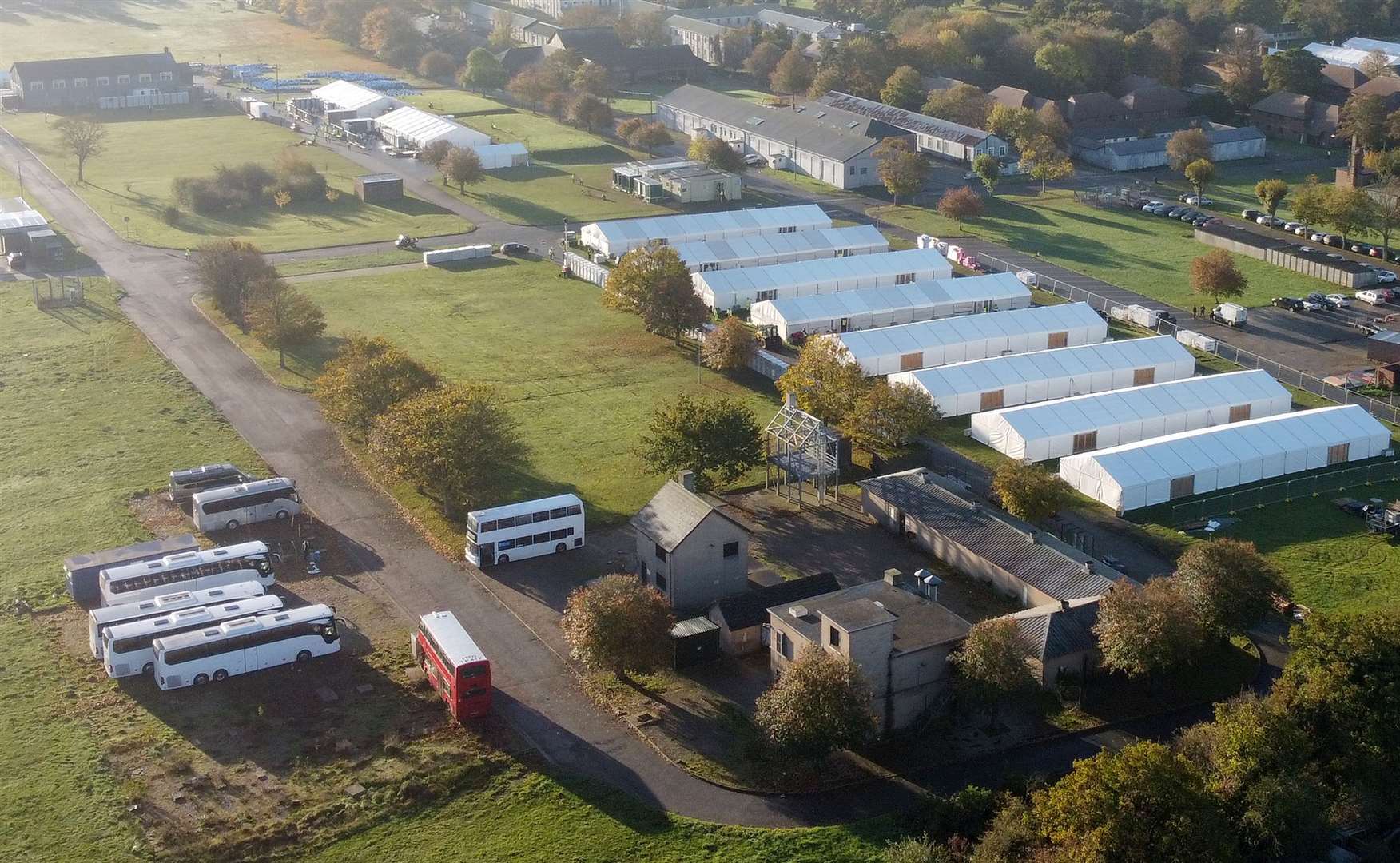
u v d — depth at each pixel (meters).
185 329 174.25
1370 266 199.12
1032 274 196.00
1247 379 150.38
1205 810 71.88
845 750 88.62
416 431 119.81
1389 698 80.44
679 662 97.94
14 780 83.88
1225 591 97.50
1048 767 86.75
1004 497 118.75
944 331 166.75
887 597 96.69
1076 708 93.19
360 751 87.25
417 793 83.06
